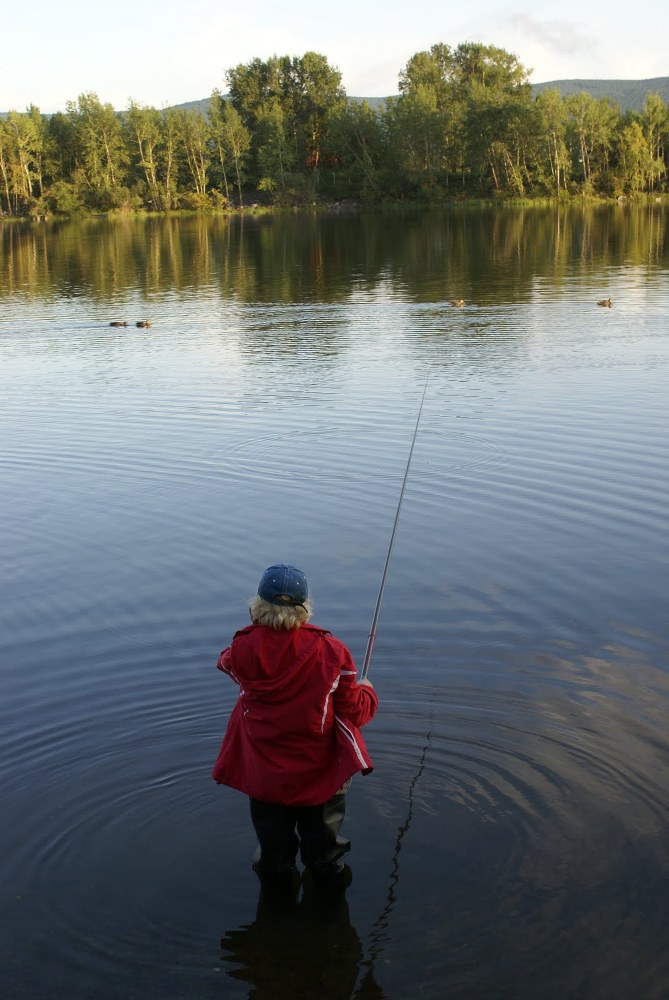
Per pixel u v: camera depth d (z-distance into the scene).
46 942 3.36
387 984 3.16
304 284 30.94
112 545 7.47
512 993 3.09
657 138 104.06
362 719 3.70
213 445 10.48
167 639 5.76
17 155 99.00
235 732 3.77
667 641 5.54
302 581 3.62
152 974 3.22
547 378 13.79
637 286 26.75
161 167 103.00
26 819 4.01
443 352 16.59
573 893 3.52
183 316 23.56
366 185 98.56
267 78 111.62
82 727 4.73
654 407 11.58
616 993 3.08
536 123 92.81
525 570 6.69
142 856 3.81
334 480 9.02
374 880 3.64
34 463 9.98
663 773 4.18
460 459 9.56
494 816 3.95
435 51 110.94
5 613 6.23
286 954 3.30
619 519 7.68
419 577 6.61
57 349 18.56
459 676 5.14
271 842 3.70
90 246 53.56
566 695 4.91
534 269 33.06
